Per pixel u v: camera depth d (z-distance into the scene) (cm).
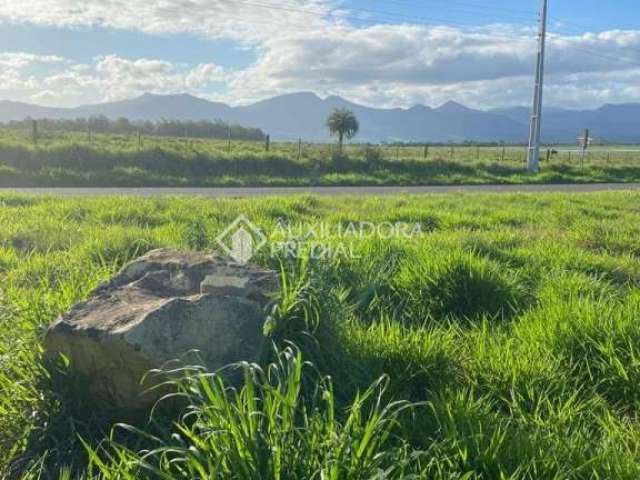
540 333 435
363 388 354
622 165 3778
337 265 554
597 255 776
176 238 707
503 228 1015
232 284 387
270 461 236
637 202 1591
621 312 452
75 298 421
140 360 317
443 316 520
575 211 1277
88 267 538
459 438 290
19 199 1209
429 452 273
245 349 346
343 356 375
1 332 381
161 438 312
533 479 273
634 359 384
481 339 434
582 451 293
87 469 294
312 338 372
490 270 571
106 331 324
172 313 335
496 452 281
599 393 385
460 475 272
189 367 291
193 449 241
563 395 365
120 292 388
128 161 2388
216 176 2456
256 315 363
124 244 663
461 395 340
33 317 391
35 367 342
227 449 240
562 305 480
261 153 2848
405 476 244
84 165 2295
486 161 3291
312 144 5694
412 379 378
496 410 358
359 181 2539
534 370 376
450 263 562
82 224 881
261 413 252
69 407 330
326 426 265
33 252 670
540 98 3117
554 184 2786
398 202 1403
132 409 330
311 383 354
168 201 1216
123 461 260
